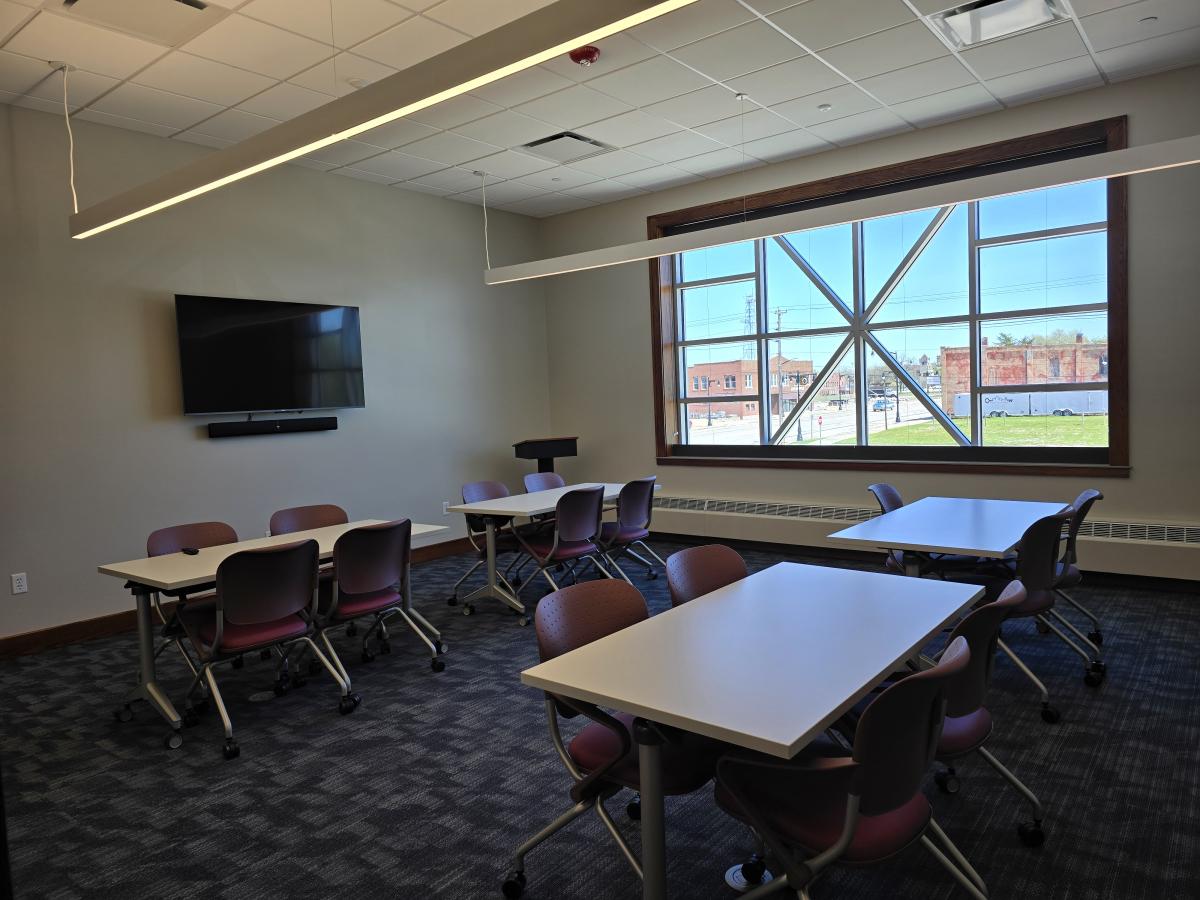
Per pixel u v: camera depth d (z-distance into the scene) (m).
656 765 1.95
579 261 5.95
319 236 6.62
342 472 6.74
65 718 3.87
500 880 2.40
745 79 4.99
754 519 7.15
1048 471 5.79
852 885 2.31
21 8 3.78
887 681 2.81
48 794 3.06
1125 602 5.05
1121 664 3.96
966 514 4.29
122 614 5.41
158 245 5.62
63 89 4.75
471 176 6.92
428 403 7.47
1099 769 2.93
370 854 2.57
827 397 7.12
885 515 4.31
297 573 3.67
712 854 2.50
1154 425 5.37
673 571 2.91
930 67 4.92
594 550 5.61
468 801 2.89
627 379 8.09
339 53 4.38
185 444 5.75
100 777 3.20
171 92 4.86
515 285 8.38
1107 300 5.61
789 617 2.50
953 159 6.01
